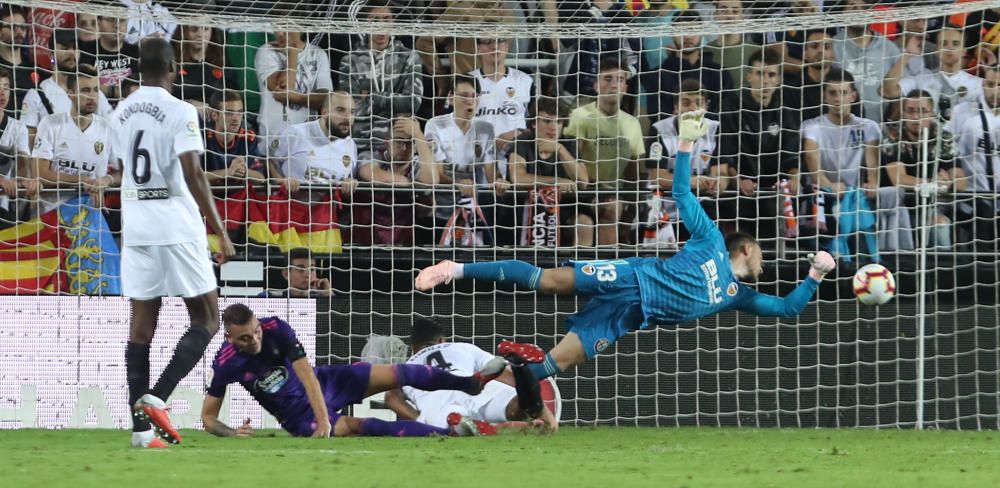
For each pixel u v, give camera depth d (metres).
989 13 41.56
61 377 31.52
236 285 34.53
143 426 21.77
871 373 33.75
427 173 39.06
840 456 21.81
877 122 40.59
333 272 34.88
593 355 27.73
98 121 37.88
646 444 25.48
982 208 39.22
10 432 29.31
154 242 21.41
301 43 40.16
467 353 30.14
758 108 40.41
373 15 39.88
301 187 36.78
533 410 27.14
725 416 33.91
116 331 31.77
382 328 33.56
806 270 36.41
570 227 38.16
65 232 35.12
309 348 33.16
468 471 16.94
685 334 33.69
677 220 38.81
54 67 38.19
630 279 27.56
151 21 36.91
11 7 37.97
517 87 40.62
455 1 40.09
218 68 39.84
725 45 40.94
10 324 31.42
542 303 33.88
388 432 27.39
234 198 36.72
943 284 36.28
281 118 39.66
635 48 41.06
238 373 27.02
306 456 19.86
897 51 41.41
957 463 20.09
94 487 14.16
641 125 40.59
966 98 41.28
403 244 38.09
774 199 38.78
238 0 38.25
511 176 39.31
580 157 39.56
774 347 33.78
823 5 40.78
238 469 16.89
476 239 38.12
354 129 40.06
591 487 14.76
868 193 38.62
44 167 37.06
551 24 37.53
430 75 40.69
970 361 34.00
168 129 21.25
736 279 28.59
